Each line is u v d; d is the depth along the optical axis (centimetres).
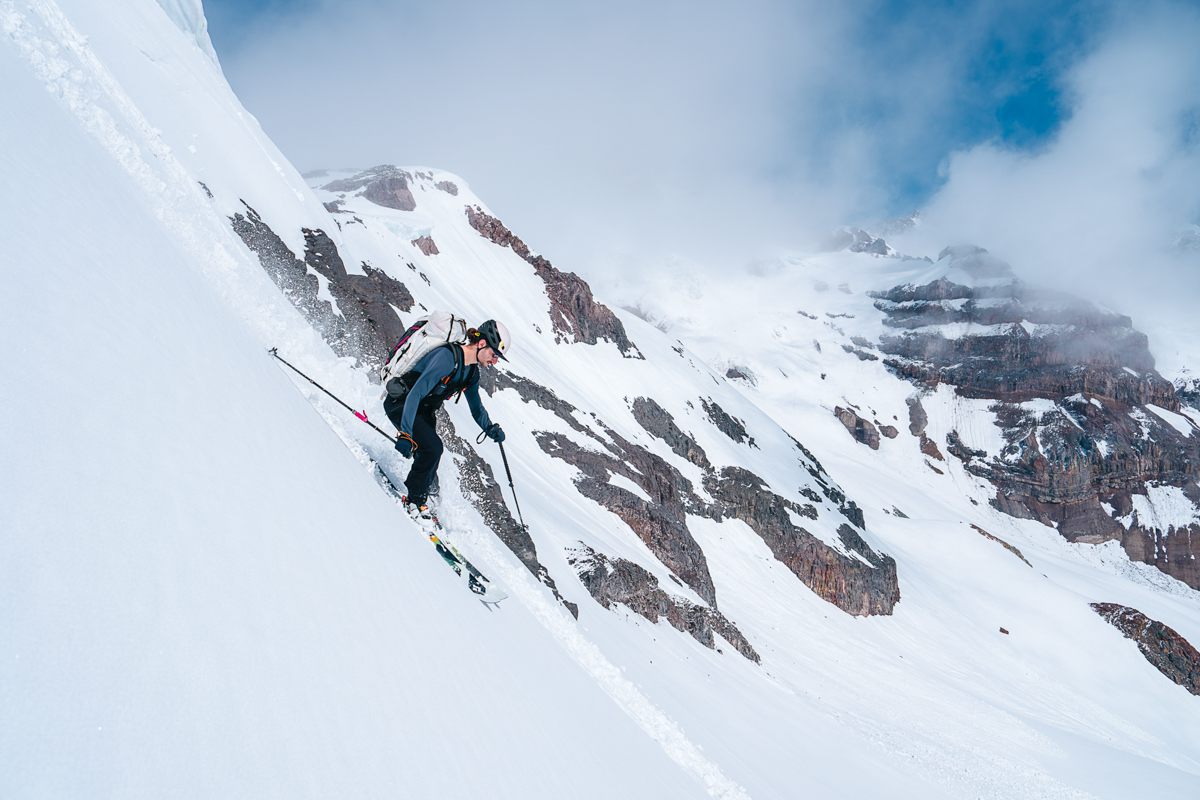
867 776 2295
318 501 224
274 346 526
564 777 274
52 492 101
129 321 176
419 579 290
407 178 9669
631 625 2308
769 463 7850
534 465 4150
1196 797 4369
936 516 15950
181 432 158
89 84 648
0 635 74
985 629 7725
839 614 6128
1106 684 7200
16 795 59
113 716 82
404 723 166
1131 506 17275
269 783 103
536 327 7538
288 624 144
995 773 3769
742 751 1518
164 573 114
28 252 148
